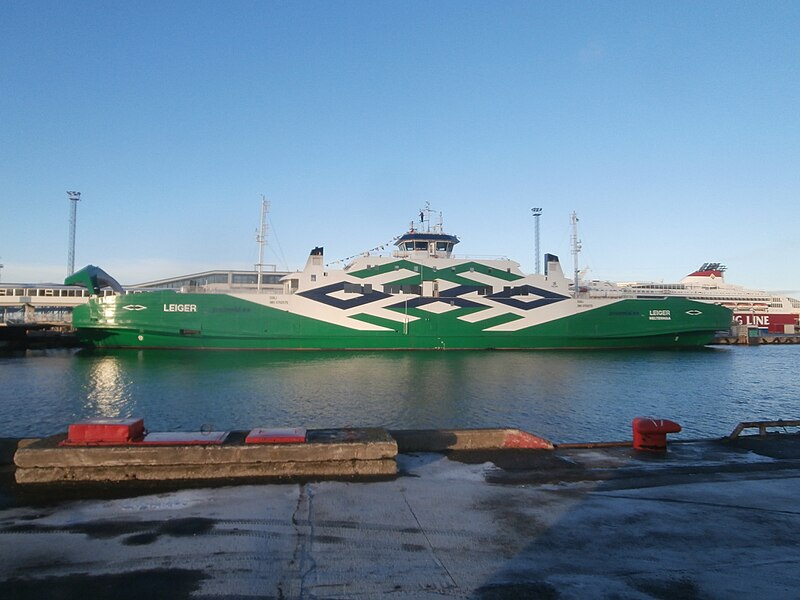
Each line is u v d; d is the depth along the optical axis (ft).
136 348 183.52
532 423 79.66
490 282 192.03
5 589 15.29
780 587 16.21
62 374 131.44
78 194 293.64
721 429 78.23
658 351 203.72
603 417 84.69
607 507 23.16
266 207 200.85
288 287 190.49
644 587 16.10
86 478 24.89
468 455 32.01
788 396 111.75
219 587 15.56
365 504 22.76
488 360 165.07
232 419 81.46
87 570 16.51
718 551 18.81
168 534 19.29
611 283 282.77
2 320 258.98
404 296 186.19
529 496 24.49
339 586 15.76
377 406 92.58
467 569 17.04
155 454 25.40
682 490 25.75
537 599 15.24
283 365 149.69
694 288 354.13
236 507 22.04
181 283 280.72
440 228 204.95
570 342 196.54
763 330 354.95
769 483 27.04
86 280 183.32
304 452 26.61
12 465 28.35
